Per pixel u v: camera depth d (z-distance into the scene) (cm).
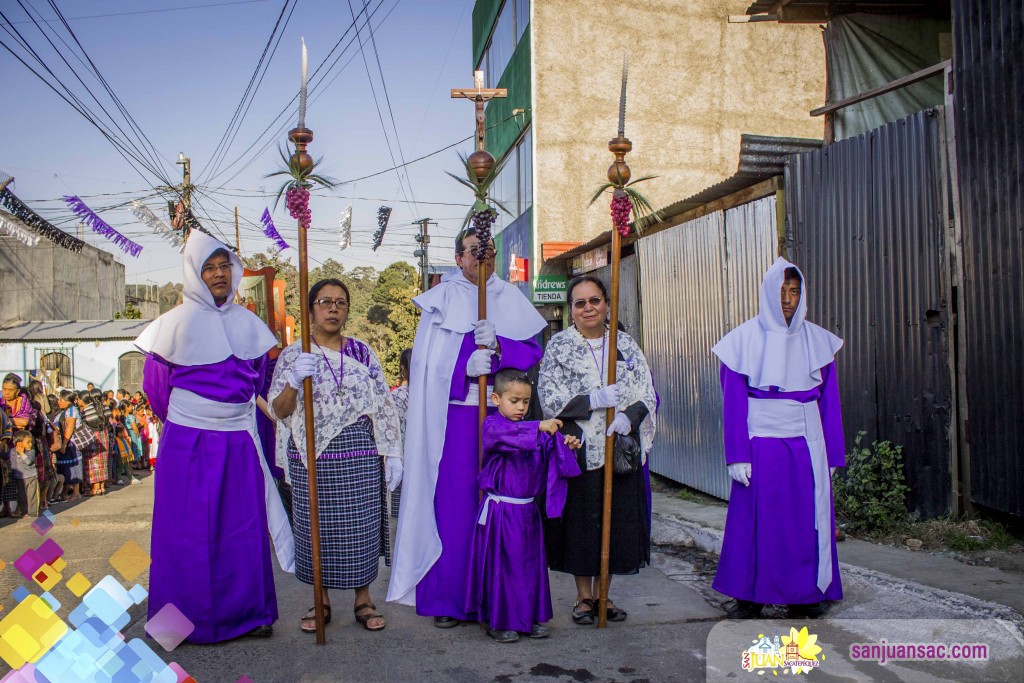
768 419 438
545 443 417
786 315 441
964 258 555
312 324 468
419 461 474
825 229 668
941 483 571
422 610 465
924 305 579
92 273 3759
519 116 1714
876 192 620
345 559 448
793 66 1636
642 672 381
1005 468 525
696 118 1609
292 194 420
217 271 441
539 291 1490
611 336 435
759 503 438
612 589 532
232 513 438
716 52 1612
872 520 586
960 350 561
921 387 583
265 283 819
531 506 437
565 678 377
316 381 448
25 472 998
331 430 446
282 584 581
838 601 466
